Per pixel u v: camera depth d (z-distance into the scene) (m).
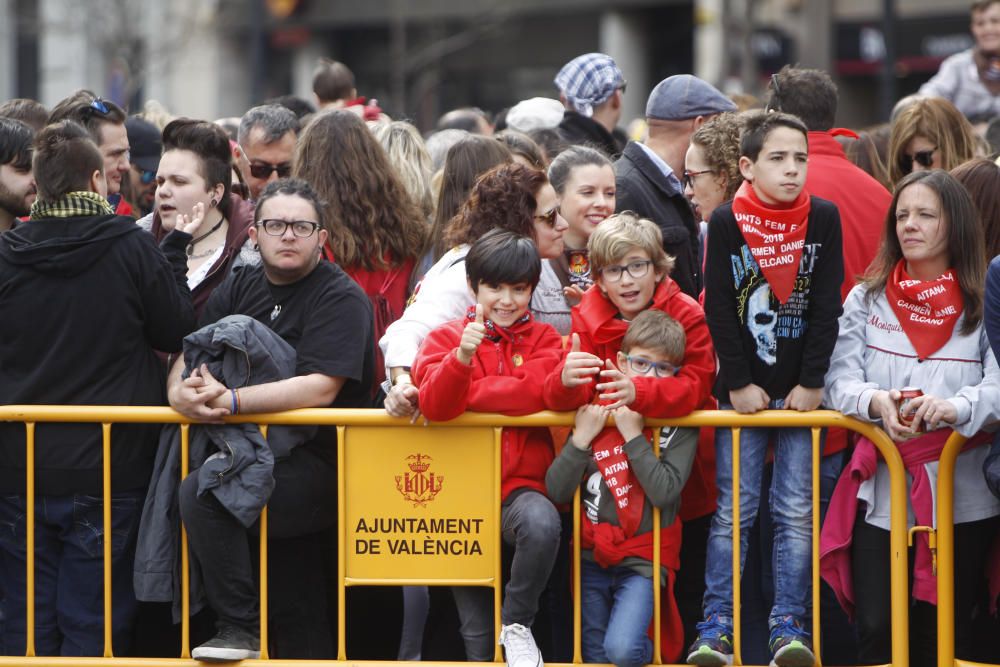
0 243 9.16
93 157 9.24
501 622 8.91
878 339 9.04
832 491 9.41
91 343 9.09
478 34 52.25
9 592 9.30
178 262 9.48
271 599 9.56
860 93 42.97
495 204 9.45
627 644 8.68
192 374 8.79
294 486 9.07
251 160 12.28
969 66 17.42
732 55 35.47
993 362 8.73
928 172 8.95
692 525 9.88
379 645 10.35
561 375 8.53
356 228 10.53
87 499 9.09
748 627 9.78
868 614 8.99
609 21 51.50
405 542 8.91
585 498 8.96
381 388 10.27
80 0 43.59
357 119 10.80
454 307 9.50
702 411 8.73
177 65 52.19
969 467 8.95
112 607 9.20
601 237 8.80
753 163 8.48
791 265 8.48
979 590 9.59
